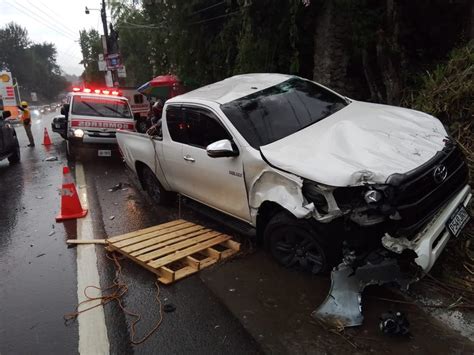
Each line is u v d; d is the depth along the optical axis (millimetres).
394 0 7129
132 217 5793
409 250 2830
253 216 3846
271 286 3518
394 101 6996
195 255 4359
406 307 3053
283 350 2729
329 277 3506
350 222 2990
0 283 4094
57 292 3803
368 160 3051
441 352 2574
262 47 8164
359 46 7398
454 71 5777
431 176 3012
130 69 29984
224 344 2859
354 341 2732
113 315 3340
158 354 2820
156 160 5559
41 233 5438
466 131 4895
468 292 3131
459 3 7164
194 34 10906
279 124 4016
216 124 4215
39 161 11070
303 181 3145
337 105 4523
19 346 3033
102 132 10125
